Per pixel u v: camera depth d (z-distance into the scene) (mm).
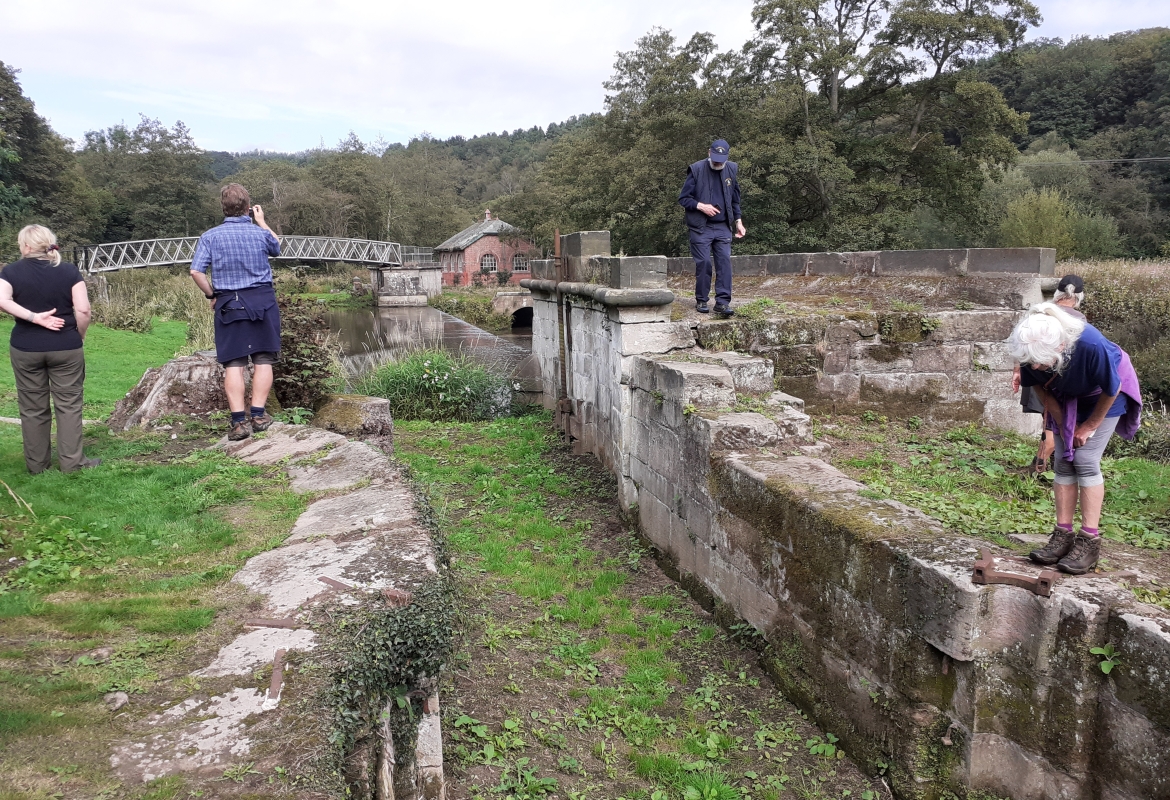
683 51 30203
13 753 2070
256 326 5996
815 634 4180
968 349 8328
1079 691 2941
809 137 26656
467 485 8695
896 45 27750
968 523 4688
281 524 4223
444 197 85125
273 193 68438
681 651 5008
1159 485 6676
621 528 7367
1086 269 19609
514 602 5621
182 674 2570
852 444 7551
